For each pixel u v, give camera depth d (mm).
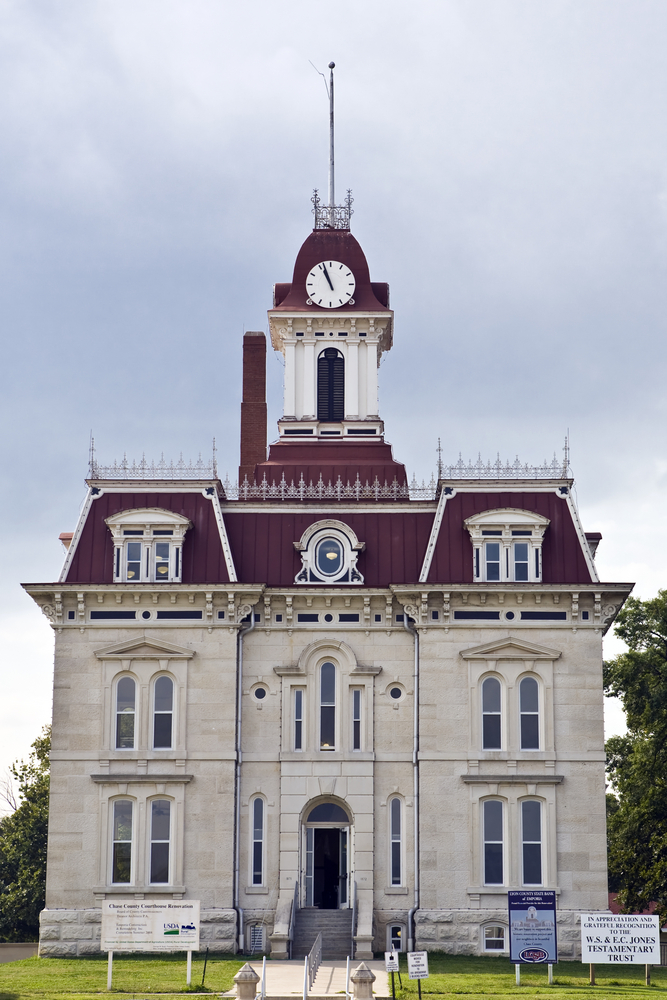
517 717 59844
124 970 51875
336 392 74312
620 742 81625
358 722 60812
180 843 58969
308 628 61469
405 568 62500
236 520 63844
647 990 46750
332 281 74688
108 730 60062
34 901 89125
